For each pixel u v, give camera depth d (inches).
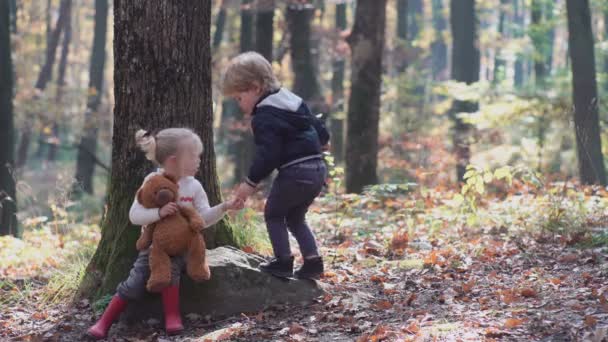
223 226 209.2
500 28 1480.1
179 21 191.9
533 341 138.5
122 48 192.7
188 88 194.9
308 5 678.5
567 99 560.1
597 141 516.1
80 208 609.3
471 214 268.2
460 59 884.6
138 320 176.6
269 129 164.9
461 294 182.2
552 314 154.3
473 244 245.4
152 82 191.5
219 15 992.2
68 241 318.0
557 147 608.7
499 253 229.9
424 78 1107.9
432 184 518.3
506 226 270.7
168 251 162.1
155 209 159.5
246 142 721.6
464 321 155.3
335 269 219.5
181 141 161.5
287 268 181.5
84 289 195.6
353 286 197.8
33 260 280.7
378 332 150.7
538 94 567.2
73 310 189.8
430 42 1365.7
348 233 288.0
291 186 170.6
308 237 185.5
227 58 860.6
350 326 158.7
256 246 225.5
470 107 830.5
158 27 190.4
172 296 167.2
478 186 267.7
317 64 1016.2
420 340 141.9
